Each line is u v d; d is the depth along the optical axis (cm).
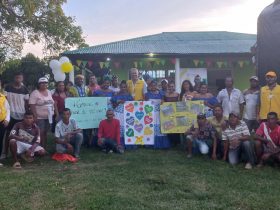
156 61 1034
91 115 539
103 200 317
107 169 419
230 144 443
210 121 477
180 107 537
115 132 512
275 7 480
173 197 328
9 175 397
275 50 477
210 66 1114
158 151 520
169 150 527
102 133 512
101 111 545
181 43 1135
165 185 360
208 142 470
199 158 469
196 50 1048
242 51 1031
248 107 496
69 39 1113
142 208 302
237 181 371
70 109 527
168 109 538
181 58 1033
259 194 334
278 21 474
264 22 485
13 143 437
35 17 1065
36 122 485
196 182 368
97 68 1080
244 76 1124
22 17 1034
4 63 1111
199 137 475
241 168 422
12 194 338
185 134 495
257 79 491
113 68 1095
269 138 426
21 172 412
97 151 521
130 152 514
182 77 1066
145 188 352
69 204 314
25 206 311
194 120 534
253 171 409
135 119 545
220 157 468
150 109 546
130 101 545
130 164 440
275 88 452
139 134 544
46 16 1083
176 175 392
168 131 536
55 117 529
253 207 305
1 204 315
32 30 1085
